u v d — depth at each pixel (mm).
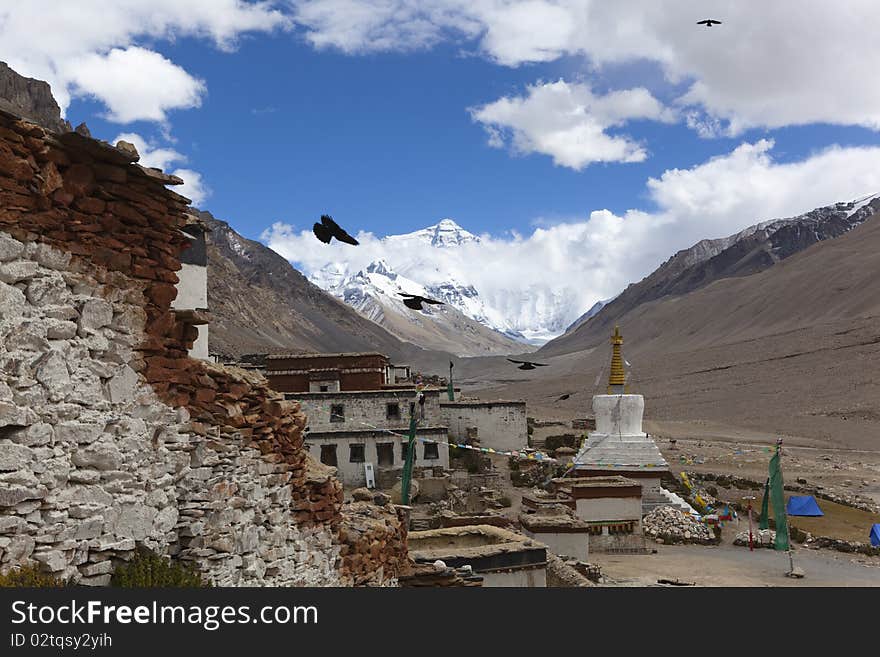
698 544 49375
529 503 43500
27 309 9789
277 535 14117
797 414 130500
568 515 38562
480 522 37938
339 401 61125
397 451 60375
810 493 69062
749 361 182250
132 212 11375
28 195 9906
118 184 11164
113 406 10898
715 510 56812
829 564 44219
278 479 14312
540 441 90312
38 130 10062
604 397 60938
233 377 13281
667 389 171625
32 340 9797
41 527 9789
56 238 10242
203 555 12078
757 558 45562
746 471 81625
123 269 11219
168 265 11961
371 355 68188
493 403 69000
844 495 68500
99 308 10789
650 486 56906
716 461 88812
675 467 82312
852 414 126562
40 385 9828
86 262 10664
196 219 16828
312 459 17000
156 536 11453
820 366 162875
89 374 10547
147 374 11555
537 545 23219
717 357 196750
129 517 10969
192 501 12156
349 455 59656
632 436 59438
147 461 11391
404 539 20000
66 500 10094
